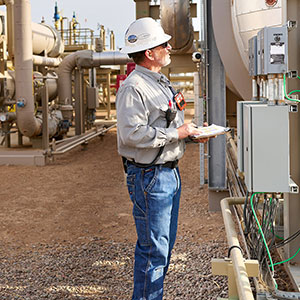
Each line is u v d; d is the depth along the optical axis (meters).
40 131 11.61
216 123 5.94
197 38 12.29
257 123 2.68
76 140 13.25
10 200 7.24
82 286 3.90
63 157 11.97
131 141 2.70
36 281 4.03
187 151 12.52
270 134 2.68
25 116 10.91
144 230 2.82
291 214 3.39
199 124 6.66
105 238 5.25
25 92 10.85
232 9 4.79
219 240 4.97
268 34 2.68
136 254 2.89
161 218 2.81
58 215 6.32
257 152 2.70
